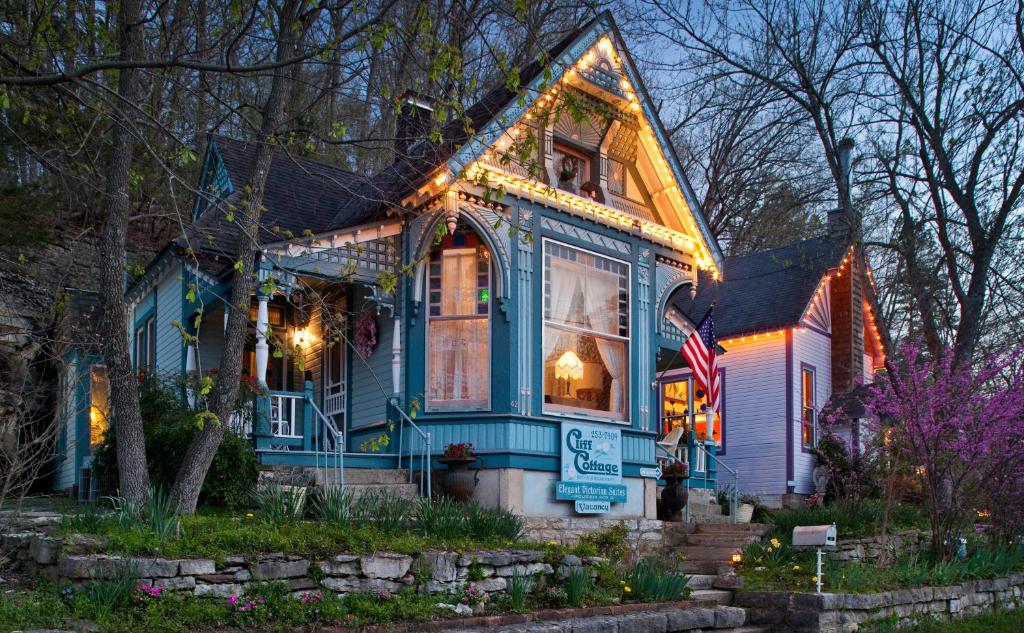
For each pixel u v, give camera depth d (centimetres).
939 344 2145
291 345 1669
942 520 1505
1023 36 2058
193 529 880
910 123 2167
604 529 1384
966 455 1448
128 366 1040
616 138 1539
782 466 2189
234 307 1093
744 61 2416
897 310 2792
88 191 1669
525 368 1352
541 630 846
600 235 1493
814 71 2291
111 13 1145
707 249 1625
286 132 1115
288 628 761
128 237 2238
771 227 3306
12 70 1038
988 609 1407
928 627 1224
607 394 1477
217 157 1719
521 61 1747
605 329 1484
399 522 1023
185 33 1559
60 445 1808
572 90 1447
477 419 1327
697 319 2441
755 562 1359
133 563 754
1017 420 1481
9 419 1190
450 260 1392
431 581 915
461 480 1279
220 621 745
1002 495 1561
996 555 1537
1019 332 2145
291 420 1377
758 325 2262
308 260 1335
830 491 2139
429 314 1380
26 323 1612
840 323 2381
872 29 2181
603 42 1462
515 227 1110
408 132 1620
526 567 1002
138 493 1013
